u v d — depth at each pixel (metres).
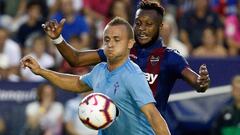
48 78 20.23
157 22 20.02
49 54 36.50
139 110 18.69
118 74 18.69
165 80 20.06
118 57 18.62
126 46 18.62
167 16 38.34
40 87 32.00
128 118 18.81
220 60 32.44
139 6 20.23
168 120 32.22
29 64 20.20
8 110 32.31
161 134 18.05
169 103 32.41
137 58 20.19
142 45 20.19
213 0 41.09
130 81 18.44
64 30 37.75
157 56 20.08
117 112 18.80
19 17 41.03
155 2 20.12
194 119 32.31
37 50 36.09
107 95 18.81
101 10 39.81
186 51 36.81
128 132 19.02
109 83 18.81
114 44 18.52
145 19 19.94
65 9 38.06
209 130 32.38
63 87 20.28
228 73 32.47
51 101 32.03
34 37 36.34
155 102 18.53
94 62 20.78
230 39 39.03
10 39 37.97
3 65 35.59
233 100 31.94
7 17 41.78
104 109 18.56
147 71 20.06
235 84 31.61
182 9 40.31
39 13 39.50
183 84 32.38
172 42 36.25
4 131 32.31
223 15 40.69
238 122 31.55
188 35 38.25
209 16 38.66
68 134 31.92
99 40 37.59
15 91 32.34
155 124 18.12
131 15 37.78
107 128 19.20
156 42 20.22
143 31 19.98
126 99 18.62
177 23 39.03
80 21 37.94
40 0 40.12
